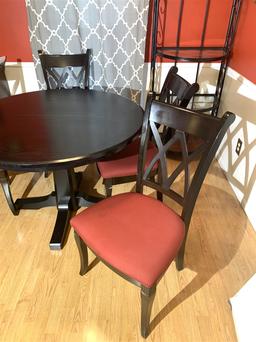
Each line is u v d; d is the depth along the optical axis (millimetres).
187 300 1424
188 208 1237
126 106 1725
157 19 2268
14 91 2785
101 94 1938
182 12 2398
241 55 2076
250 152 1913
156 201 1373
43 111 1657
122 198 1385
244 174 2006
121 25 2338
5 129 1449
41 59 2137
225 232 1818
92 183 2285
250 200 1910
